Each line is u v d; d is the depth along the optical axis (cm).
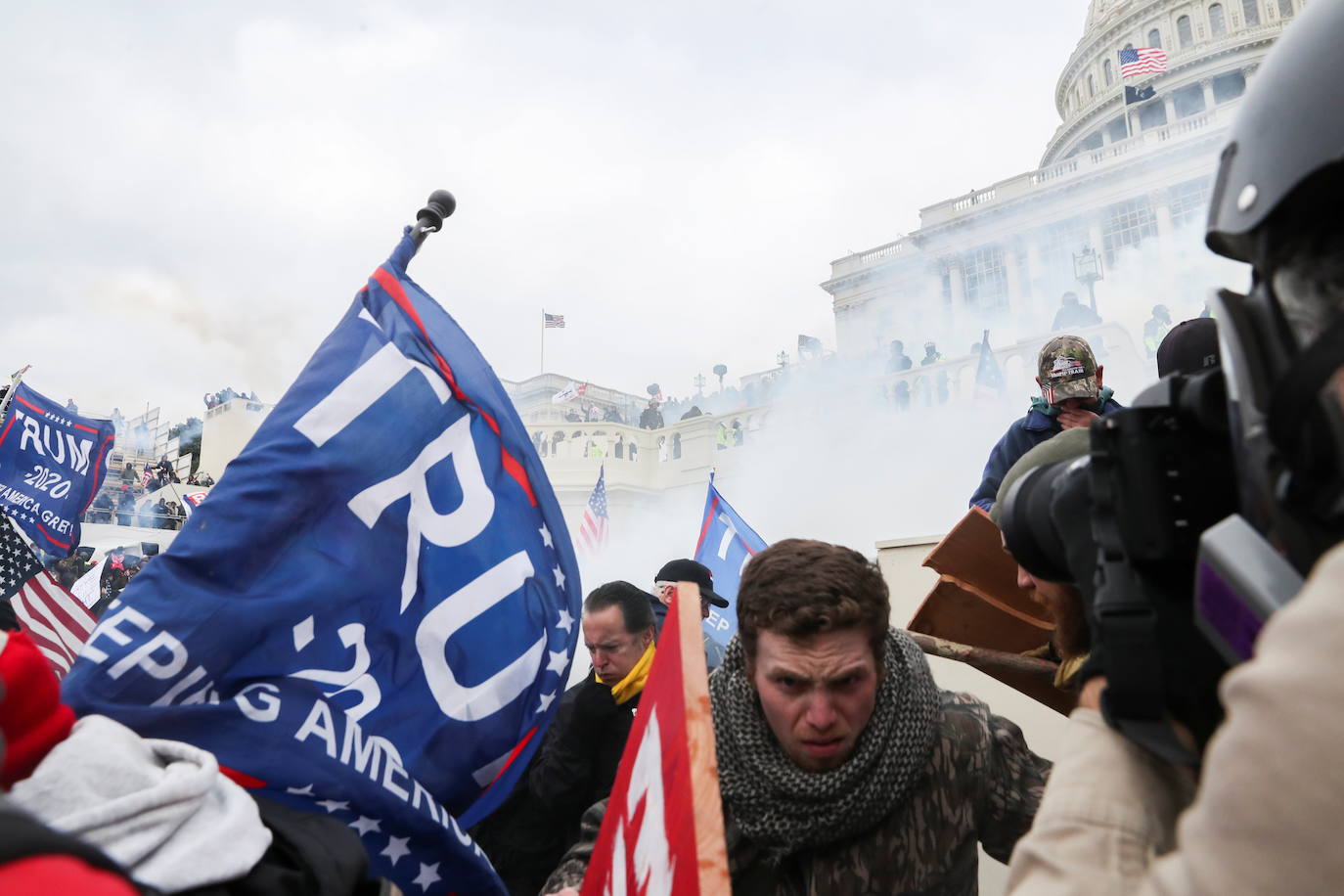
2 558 494
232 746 166
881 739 152
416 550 207
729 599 516
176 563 176
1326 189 60
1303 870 44
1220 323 67
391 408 212
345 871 123
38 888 48
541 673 217
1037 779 170
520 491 228
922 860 155
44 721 115
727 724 161
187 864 108
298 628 184
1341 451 53
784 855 154
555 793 300
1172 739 72
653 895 110
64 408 722
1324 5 65
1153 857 72
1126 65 4091
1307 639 48
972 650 206
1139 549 74
